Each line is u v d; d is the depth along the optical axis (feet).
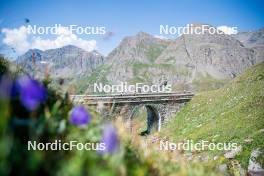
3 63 34.76
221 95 274.98
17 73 29.53
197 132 208.54
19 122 15.93
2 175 12.37
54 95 25.25
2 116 13.55
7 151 12.65
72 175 14.19
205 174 28.32
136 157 24.30
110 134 14.67
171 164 27.73
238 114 199.31
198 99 295.28
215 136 181.37
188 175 26.71
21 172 13.48
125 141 26.32
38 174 14.52
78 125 18.52
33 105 14.33
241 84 268.00
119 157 15.49
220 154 130.11
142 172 19.51
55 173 14.44
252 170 120.57
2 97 13.89
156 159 26.30
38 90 14.40
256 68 275.39
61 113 21.15
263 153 126.21
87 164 14.93
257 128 168.25
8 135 13.35
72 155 17.46
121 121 29.48
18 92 16.01
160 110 290.56
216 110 254.88
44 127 17.40
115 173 14.99
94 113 28.84
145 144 30.22
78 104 28.19
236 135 169.37
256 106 200.54
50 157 16.02
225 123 195.62
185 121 271.28
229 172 117.70
